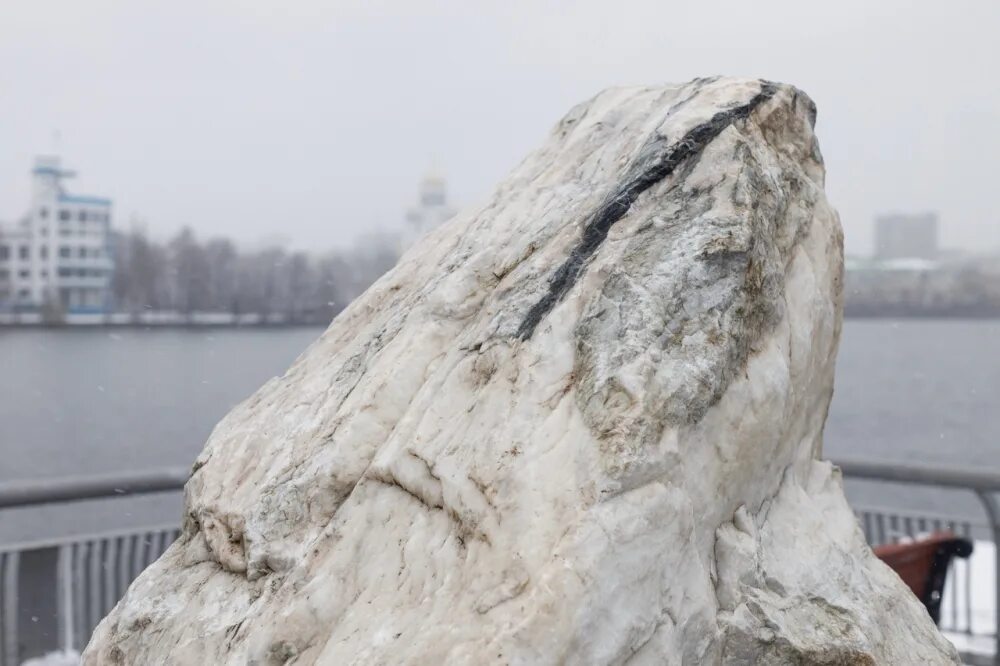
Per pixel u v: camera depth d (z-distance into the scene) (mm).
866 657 2148
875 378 71688
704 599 1968
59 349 83312
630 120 2781
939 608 5348
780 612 2131
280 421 2631
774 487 2414
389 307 2844
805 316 2479
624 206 2287
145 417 46031
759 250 2236
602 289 2105
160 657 2273
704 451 2045
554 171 2818
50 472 32656
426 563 1937
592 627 1711
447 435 2068
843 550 2467
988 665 5945
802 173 2625
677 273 2100
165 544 6117
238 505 2422
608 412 1902
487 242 2637
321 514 2238
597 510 1782
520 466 1884
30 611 5551
